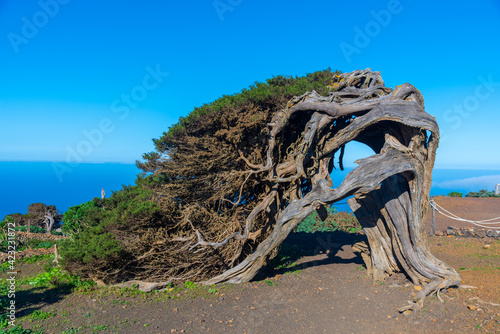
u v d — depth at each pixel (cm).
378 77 1347
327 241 2120
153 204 1272
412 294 1181
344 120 1360
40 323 938
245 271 1345
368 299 1155
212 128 1365
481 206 2934
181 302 1128
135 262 1309
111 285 1273
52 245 2186
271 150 1348
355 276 1420
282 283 1343
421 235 1254
